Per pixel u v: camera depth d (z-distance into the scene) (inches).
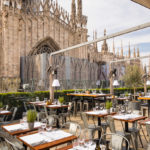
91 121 396.8
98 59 1473.9
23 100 414.9
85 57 1262.3
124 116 243.4
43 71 807.1
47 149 133.1
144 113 412.8
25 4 921.5
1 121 307.1
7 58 762.8
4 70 753.6
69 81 857.5
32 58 854.5
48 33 1014.4
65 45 1133.7
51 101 390.6
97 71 1348.4
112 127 213.6
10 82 759.1
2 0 775.7
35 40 944.9
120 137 153.0
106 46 1649.9
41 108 438.9
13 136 181.8
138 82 714.2
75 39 1226.0
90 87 971.3
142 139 271.1
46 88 743.1
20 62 868.6
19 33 813.9
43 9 996.6
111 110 289.4
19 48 808.3
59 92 528.1
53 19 1053.2
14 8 793.6
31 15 934.4
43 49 1002.7
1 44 780.6
